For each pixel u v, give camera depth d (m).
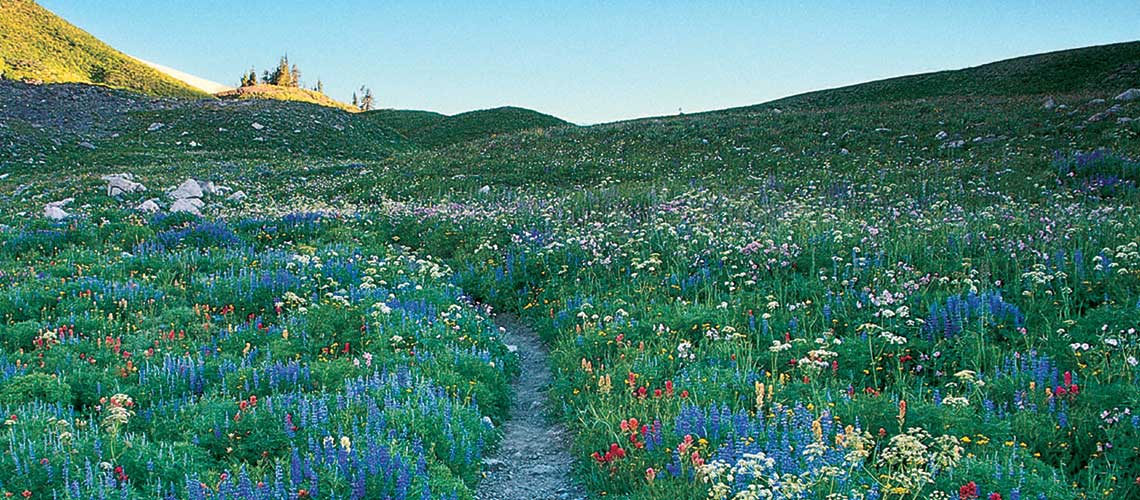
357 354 10.73
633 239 16.27
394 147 64.94
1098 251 12.38
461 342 11.30
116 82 92.50
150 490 6.16
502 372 10.68
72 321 11.69
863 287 11.90
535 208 23.05
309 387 9.20
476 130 75.38
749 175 30.97
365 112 85.06
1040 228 14.84
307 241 20.97
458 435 7.81
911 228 15.93
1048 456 6.77
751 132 40.38
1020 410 7.36
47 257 17.70
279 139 58.44
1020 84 59.06
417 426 7.62
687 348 9.65
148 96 71.75
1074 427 7.01
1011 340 9.41
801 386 8.41
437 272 15.54
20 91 64.12
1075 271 11.09
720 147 38.12
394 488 6.36
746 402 8.28
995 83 61.56
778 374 9.27
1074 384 7.73
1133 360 7.64
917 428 6.33
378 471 6.52
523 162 37.41
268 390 9.02
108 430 7.16
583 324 12.12
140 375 9.24
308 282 14.62
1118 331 8.91
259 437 7.39
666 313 11.56
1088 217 15.59
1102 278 10.96
